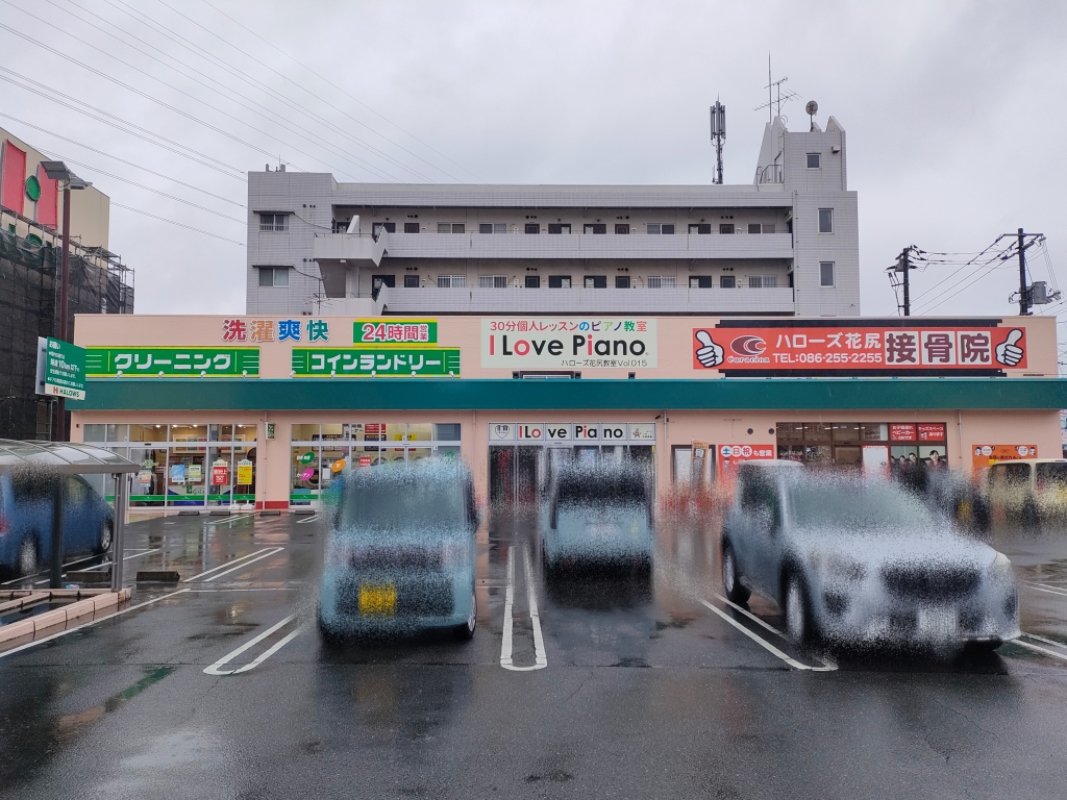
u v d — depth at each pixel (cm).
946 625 653
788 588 746
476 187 3947
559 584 1040
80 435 2259
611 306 3791
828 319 2298
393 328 2297
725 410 2266
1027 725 502
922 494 861
